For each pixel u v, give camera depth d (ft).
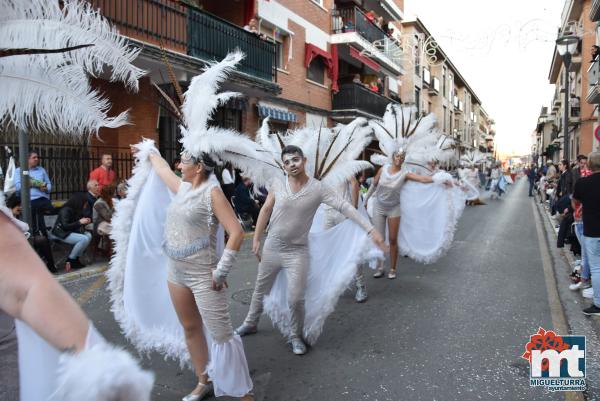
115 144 34.47
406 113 23.39
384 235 22.90
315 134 14.87
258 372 12.79
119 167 34.06
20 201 22.45
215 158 10.73
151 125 34.99
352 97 65.00
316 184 13.34
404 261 27.27
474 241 34.88
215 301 10.17
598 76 52.42
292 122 54.34
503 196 92.12
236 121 45.42
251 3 46.78
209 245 10.34
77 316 3.55
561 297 19.95
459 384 12.03
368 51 70.38
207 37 37.70
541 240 35.50
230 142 11.02
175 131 37.47
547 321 16.78
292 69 55.26
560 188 41.27
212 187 10.18
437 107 123.34
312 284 14.32
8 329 4.80
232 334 10.44
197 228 10.23
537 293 20.51
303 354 13.89
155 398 11.21
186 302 10.58
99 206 24.81
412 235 23.00
